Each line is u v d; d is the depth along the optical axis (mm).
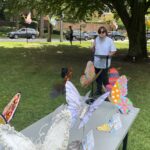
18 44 23797
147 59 15984
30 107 6629
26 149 1846
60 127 2000
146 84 9727
